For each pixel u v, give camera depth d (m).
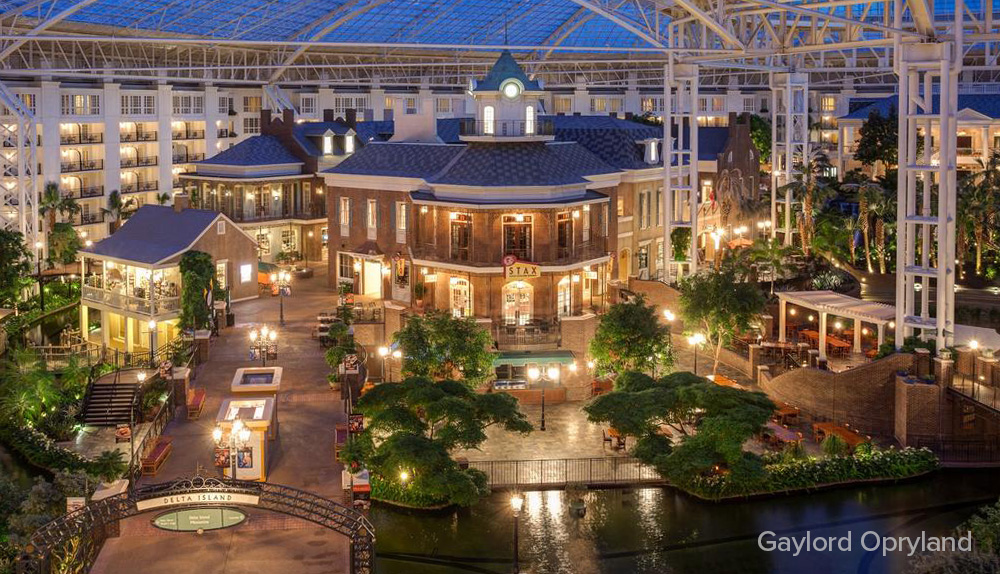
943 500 45.50
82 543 34.47
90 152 112.50
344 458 43.66
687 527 43.03
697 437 45.66
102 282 71.75
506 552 40.81
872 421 52.47
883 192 88.06
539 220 63.22
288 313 73.31
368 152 77.25
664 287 69.69
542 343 59.03
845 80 160.62
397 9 126.50
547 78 172.25
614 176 73.62
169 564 35.34
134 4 103.88
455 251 64.56
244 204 89.50
